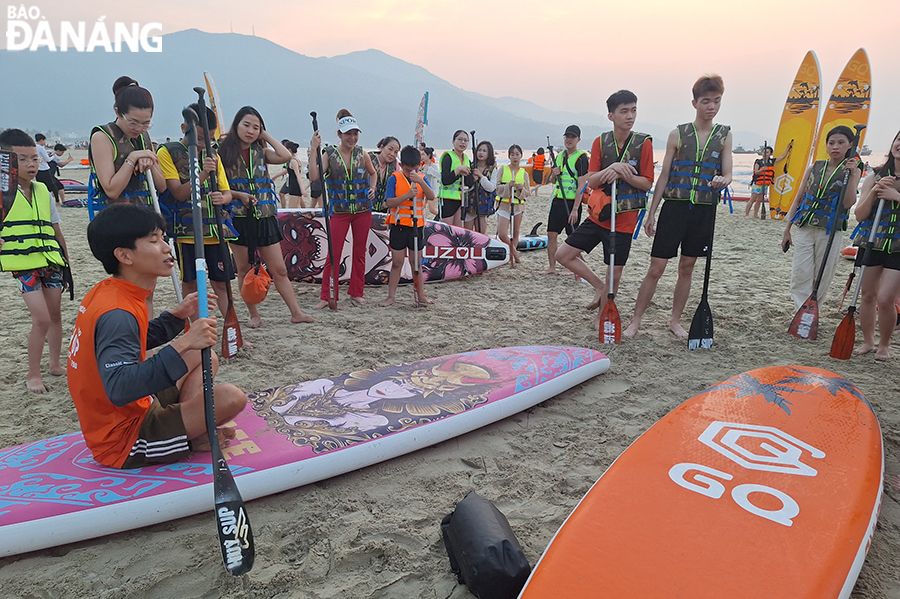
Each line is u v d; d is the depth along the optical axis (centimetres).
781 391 289
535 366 343
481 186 773
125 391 183
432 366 343
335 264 535
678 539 179
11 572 196
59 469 224
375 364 395
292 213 632
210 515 227
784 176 1237
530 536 215
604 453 277
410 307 554
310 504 237
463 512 188
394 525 221
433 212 1234
